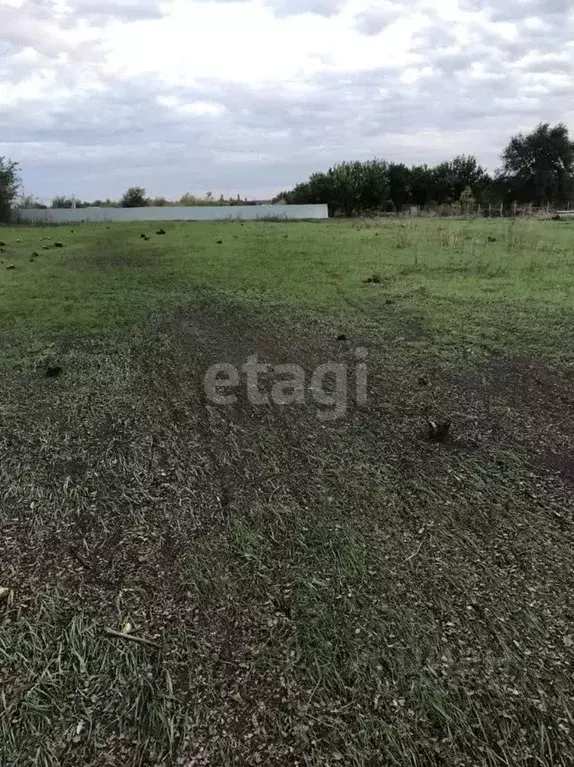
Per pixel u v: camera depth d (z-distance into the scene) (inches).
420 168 1448.1
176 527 93.7
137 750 58.4
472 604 75.3
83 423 131.3
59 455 117.0
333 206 1349.7
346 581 80.3
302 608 75.6
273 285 276.1
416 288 254.1
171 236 536.7
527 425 125.0
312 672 66.3
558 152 1398.9
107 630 73.3
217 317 222.8
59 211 1047.0
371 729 59.7
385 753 57.4
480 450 114.7
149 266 347.3
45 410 138.3
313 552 86.4
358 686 64.4
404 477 105.7
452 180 1421.0
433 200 1413.6
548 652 67.7
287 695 63.7
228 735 59.7
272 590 79.2
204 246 439.8
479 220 722.2
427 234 466.6
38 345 187.3
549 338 180.4
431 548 86.4
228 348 184.9
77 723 61.3
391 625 72.3
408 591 78.0
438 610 74.5
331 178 1364.4
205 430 127.4
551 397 138.9
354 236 485.4
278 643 70.4
